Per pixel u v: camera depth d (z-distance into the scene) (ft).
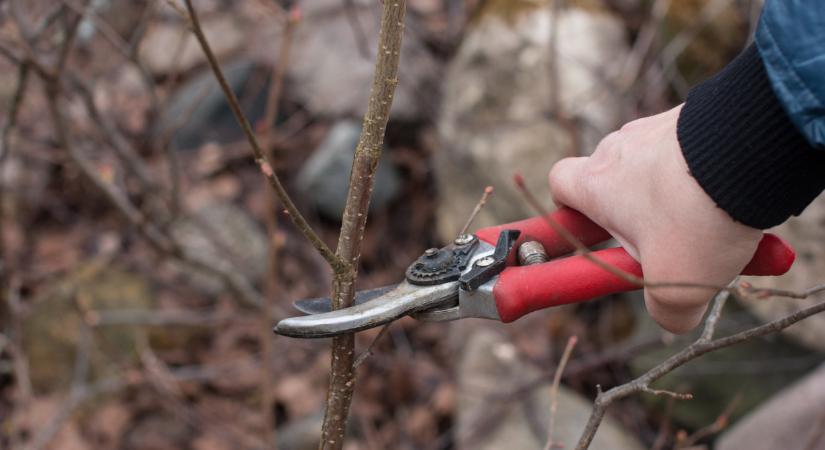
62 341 10.98
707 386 9.35
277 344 11.08
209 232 11.86
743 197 3.61
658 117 4.09
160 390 10.05
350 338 4.29
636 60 11.18
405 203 12.67
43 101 12.51
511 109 11.28
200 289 11.72
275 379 10.99
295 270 12.10
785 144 3.54
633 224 3.94
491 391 9.71
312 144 13.16
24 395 9.52
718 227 3.69
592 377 10.12
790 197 3.65
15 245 12.00
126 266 11.89
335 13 13.75
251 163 13.08
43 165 12.77
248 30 13.78
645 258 3.89
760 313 9.13
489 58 11.68
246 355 11.28
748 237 3.73
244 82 13.29
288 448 10.10
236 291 10.39
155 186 9.90
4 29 8.96
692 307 3.88
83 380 10.46
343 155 12.50
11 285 9.98
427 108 12.55
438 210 12.12
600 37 11.55
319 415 10.44
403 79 12.91
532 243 4.51
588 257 3.55
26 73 8.11
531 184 10.80
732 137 3.60
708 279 3.81
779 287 8.86
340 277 4.21
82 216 12.59
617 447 9.02
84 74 12.68
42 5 9.77
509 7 11.94
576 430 9.11
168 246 9.81
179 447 10.42
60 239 12.34
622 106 10.94
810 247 8.56
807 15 3.39
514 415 9.41
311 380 11.00
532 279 4.22
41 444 9.22
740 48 11.28
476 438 9.38
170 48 13.71
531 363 9.98
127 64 13.55
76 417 10.50
